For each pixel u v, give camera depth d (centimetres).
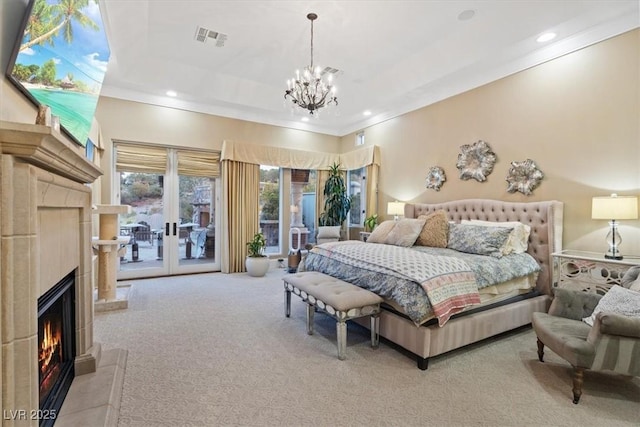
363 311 256
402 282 251
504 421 175
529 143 372
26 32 128
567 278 304
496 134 408
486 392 203
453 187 466
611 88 305
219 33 387
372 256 304
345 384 211
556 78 348
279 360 244
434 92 489
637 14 288
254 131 614
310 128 681
